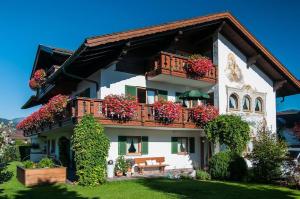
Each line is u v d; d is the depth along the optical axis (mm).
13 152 8156
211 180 15984
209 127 18672
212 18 19469
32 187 13586
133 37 15883
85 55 15312
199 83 20297
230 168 15766
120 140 17953
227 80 20844
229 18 20281
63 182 14562
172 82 19891
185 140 20922
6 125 7805
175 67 18375
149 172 18688
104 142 14203
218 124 18266
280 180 14891
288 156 15492
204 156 21297
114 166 17406
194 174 17375
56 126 18734
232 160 15875
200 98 18797
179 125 18156
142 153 18719
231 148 17922
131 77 18453
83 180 13562
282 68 22641
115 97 15758
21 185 14195
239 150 17797
